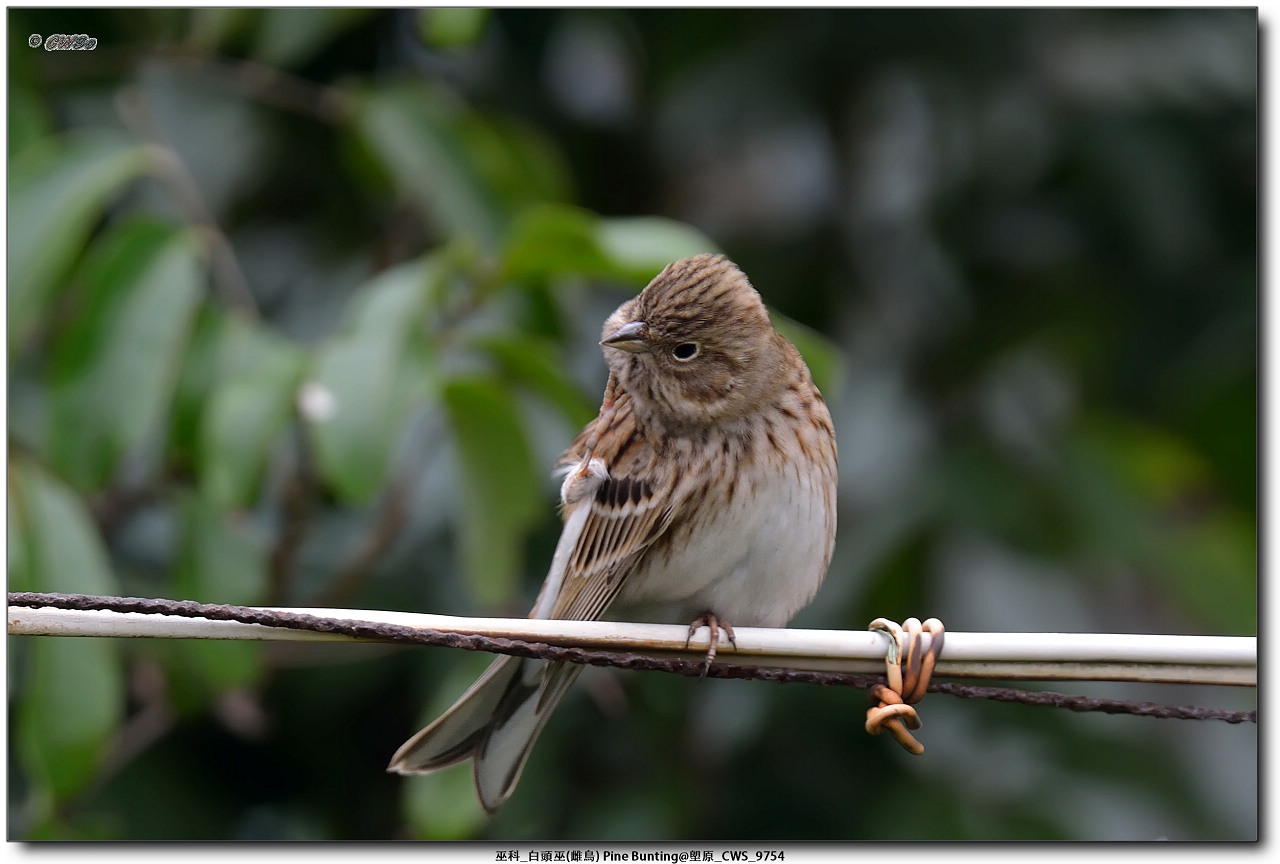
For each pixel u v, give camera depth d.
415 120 9.45
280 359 8.15
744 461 6.95
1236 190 10.75
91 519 9.16
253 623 5.57
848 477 10.55
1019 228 11.00
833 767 10.08
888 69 10.65
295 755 10.48
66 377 7.82
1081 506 10.21
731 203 11.57
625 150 11.26
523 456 8.49
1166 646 5.95
